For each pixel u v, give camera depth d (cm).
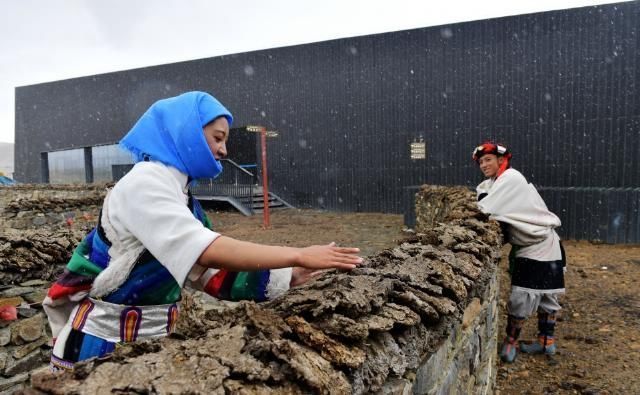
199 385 88
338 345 121
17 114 2898
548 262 426
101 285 140
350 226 1455
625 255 991
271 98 2083
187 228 122
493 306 346
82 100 2655
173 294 152
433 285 188
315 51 1961
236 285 160
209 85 2262
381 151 1823
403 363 143
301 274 169
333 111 1927
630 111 1354
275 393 97
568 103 1447
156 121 137
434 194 923
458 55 1645
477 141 1619
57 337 148
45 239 343
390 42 1783
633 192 1172
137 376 89
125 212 126
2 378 308
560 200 1263
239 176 2005
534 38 1497
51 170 2862
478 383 284
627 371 419
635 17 1341
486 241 322
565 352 466
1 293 310
